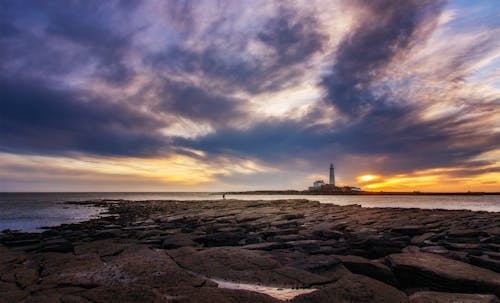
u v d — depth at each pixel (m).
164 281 6.77
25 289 6.50
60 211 44.06
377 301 5.29
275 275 7.32
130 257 8.95
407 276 7.22
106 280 6.89
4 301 5.72
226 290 5.75
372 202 80.00
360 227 16.72
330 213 25.98
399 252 9.64
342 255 9.29
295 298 5.49
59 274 7.43
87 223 23.50
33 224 27.42
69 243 11.52
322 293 5.59
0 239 15.21
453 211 28.33
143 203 63.50
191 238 13.23
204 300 5.20
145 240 13.12
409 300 5.33
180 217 25.97
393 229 15.28
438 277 6.56
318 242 11.59
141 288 5.63
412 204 70.62
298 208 33.31
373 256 9.73
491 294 5.82
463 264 7.26
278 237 13.37
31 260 9.20
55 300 5.30
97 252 10.21
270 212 27.12
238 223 20.27
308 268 7.62
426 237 13.29
